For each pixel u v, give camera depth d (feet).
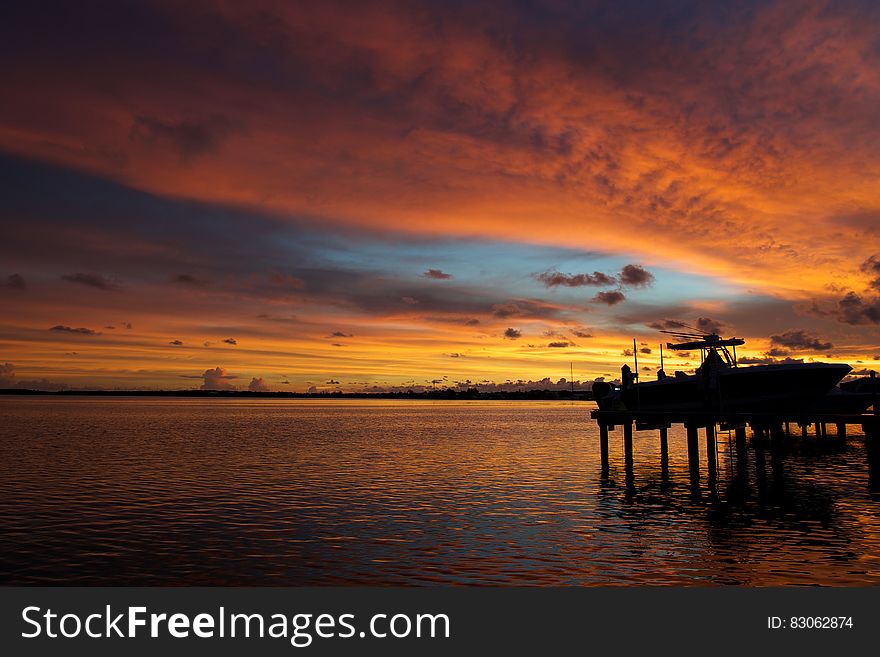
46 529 78.69
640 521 82.02
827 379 132.77
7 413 482.28
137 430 273.75
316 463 147.95
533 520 82.94
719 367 141.59
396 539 73.36
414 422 387.96
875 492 103.09
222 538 74.18
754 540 71.87
